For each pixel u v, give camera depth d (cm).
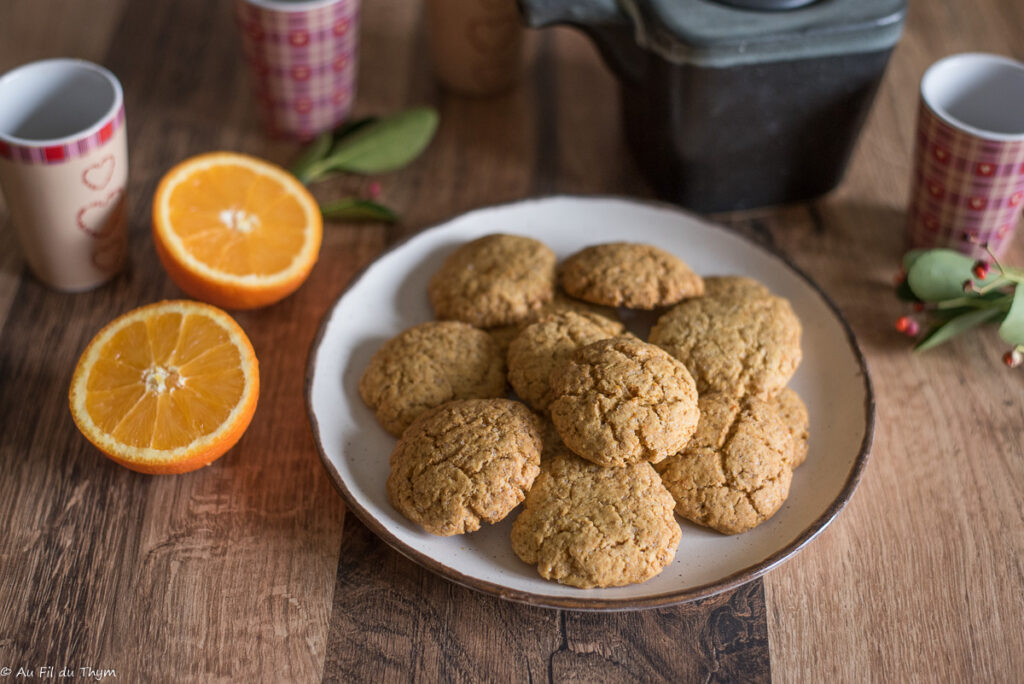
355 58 75
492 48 76
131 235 71
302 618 58
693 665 57
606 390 57
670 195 73
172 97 78
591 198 70
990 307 65
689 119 67
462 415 58
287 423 64
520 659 57
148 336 62
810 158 71
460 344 63
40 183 63
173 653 57
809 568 60
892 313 69
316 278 70
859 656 57
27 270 70
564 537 56
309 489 62
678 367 59
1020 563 60
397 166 74
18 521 60
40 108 66
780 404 62
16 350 66
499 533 58
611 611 54
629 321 65
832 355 64
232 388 61
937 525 61
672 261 65
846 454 61
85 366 61
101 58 80
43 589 58
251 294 66
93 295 69
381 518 58
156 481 62
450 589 59
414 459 58
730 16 64
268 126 76
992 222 67
